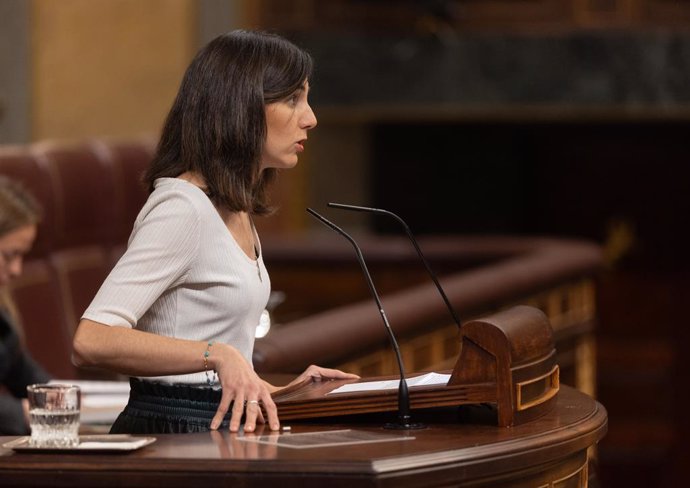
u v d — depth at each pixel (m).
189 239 6.61
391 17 23.41
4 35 20.31
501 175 28.09
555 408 7.03
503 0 23.70
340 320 10.90
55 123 20.56
